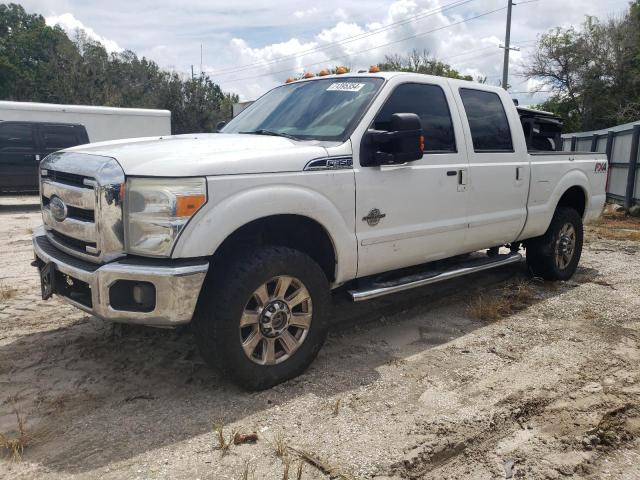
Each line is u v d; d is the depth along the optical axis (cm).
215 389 362
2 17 6519
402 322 500
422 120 453
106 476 271
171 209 312
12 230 1026
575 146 1878
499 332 475
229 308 332
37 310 516
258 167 341
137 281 316
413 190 433
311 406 341
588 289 611
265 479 269
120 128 1859
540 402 351
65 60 4172
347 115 416
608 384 377
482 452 299
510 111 548
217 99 4478
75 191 342
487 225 509
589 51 3447
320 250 404
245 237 376
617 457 297
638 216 1322
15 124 1412
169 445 298
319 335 382
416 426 320
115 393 356
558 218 613
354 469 279
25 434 305
